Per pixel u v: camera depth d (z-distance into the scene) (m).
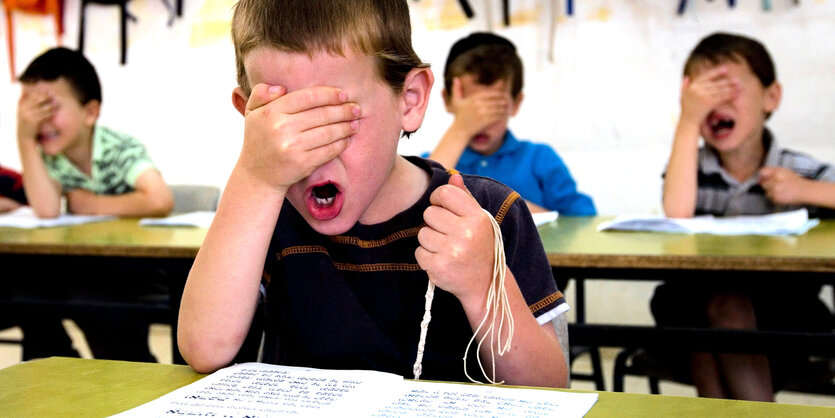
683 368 1.63
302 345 0.85
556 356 0.78
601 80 2.84
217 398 0.60
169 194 2.32
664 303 1.78
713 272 1.29
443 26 2.97
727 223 1.69
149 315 1.67
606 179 2.88
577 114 2.88
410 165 0.89
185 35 3.24
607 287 2.96
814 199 1.82
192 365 0.75
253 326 0.92
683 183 1.96
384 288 0.84
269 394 0.61
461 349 0.84
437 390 0.61
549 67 2.88
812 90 2.61
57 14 3.32
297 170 0.70
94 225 2.01
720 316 1.64
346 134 0.70
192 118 3.28
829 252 1.26
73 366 0.72
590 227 1.76
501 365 0.75
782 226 1.57
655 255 1.28
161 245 1.53
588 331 1.44
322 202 0.76
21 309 1.76
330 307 0.83
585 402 0.57
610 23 2.80
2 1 3.39
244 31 0.74
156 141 3.34
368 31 0.71
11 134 3.46
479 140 2.27
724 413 0.55
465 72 2.15
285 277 0.87
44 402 0.61
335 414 0.56
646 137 2.81
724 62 1.95
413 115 0.81
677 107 2.76
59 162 2.42
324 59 0.70
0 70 3.43
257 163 0.72
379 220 0.85
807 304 1.71
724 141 1.98
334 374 0.66
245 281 0.75
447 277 0.71
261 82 0.72
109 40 3.32
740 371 1.58
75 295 2.08
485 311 0.72
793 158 1.98
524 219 0.87
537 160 2.35
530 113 2.93
